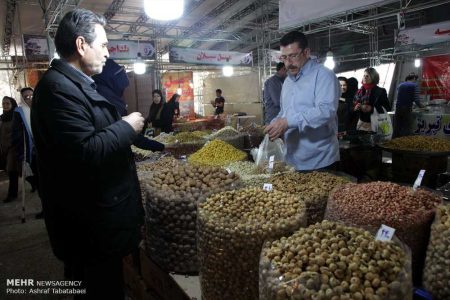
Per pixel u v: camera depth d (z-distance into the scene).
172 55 9.03
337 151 2.49
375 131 4.00
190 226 1.64
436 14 9.14
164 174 1.96
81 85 1.46
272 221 1.35
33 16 8.84
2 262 3.34
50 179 1.51
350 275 0.98
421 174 1.60
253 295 1.33
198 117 11.47
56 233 1.58
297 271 1.02
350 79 4.85
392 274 1.00
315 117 2.13
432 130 5.19
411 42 6.44
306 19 4.24
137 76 9.78
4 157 5.46
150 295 1.95
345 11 3.89
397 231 1.29
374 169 3.79
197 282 1.61
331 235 1.16
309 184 1.91
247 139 5.00
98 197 1.52
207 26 10.62
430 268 1.19
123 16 9.44
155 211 1.72
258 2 9.15
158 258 1.76
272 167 2.30
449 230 1.14
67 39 1.47
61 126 1.37
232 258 1.32
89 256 1.58
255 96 12.42
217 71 14.67
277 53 9.73
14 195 5.38
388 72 10.36
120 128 1.49
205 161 2.83
